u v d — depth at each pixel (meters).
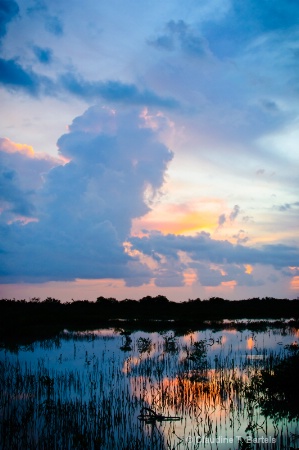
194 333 33.84
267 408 12.93
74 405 12.97
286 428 11.30
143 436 10.48
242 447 9.60
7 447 9.81
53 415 12.16
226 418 12.01
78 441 10.09
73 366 19.62
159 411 12.56
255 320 46.66
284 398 13.82
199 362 20.12
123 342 28.31
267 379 14.54
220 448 9.97
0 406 13.17
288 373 14.41
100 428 10.91
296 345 23.58
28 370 18.45
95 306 58.31
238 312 55.22
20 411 12.62
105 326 40.06
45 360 21.28
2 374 17.56
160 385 15.65
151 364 19.67
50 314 44.75
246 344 26.66
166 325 40.31
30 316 42.19
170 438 10.54
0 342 28.28
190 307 60.62
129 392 14.66
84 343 27.88
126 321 43.81
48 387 14.92
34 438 10.51
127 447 9.70
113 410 12.59
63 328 38.09
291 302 63.59
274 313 54.59
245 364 19.48
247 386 15.22
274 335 31.67
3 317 40.06
